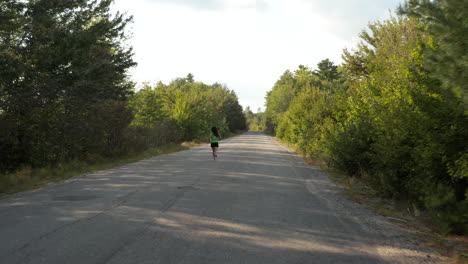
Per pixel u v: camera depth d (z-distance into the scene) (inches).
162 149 999.0
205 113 2009.1
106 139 746.8
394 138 314.3
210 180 425.1
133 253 166.9
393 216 269.7
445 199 223.3
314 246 187.3
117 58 674.2
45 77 515.8
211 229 213.0
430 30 174.9
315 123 868.0
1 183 380.5
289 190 375.6
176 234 200.1
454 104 212.1
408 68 310.5
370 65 616.1
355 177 473.1
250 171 533.3
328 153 526.0
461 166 225.5
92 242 181.3
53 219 227.5
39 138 568.4
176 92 1688.0
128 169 542.9
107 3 659.4
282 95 2642.7
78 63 542.6
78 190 344.8
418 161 281.9
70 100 575.2
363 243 196.2
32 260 154.0
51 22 511.8
